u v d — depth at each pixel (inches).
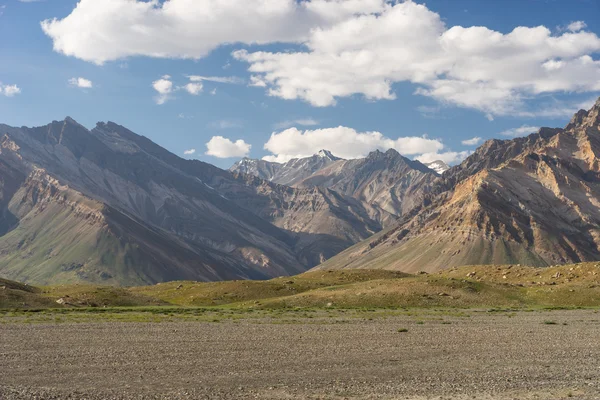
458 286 5743.1
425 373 1955.0
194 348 2573.8
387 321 3909.9
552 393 1643.7
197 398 1599.4
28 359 2258.9
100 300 5442.9
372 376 1903.3
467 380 1828.2
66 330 3277.6
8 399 1569.9
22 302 4958.2
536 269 7027.6
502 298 5423.2
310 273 7765.8
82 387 1744.6
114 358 2285.9
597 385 1744.6
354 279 7052.2
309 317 4242.1
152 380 1847.9
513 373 1943.9
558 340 2866.6
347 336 3038.9
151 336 3029.0
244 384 1781.5
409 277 6934.1
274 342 2790.4
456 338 2947.8
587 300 5329.7
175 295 6496.1
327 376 1905.8
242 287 6496.1
